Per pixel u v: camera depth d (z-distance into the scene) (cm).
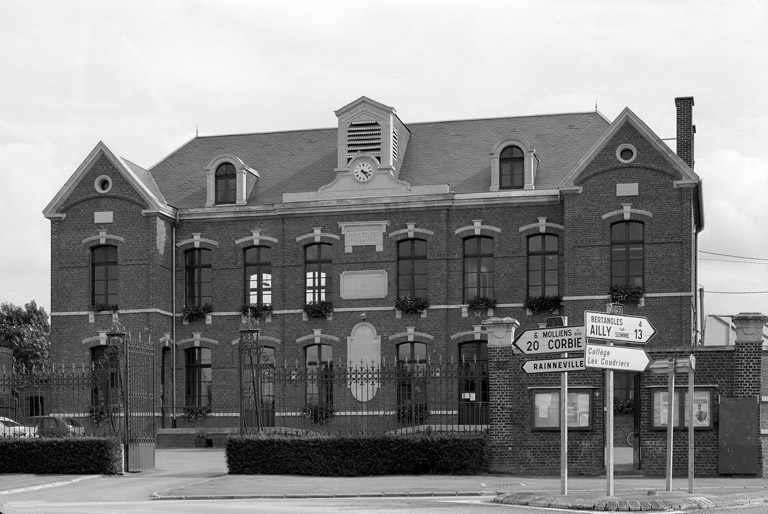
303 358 4462
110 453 3005
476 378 2950
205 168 4697
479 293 4347
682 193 4031
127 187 4525
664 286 4019
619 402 3875
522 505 2056
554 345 2088
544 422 2798
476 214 4359
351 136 4522
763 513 1850
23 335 7700
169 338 4534
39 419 3500
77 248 4553
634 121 4072
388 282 4403
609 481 2044
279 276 4516
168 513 2012
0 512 2088
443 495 2328
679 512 1883
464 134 4709
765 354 2725
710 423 2695
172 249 4609
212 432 4266
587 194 4106
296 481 2702
